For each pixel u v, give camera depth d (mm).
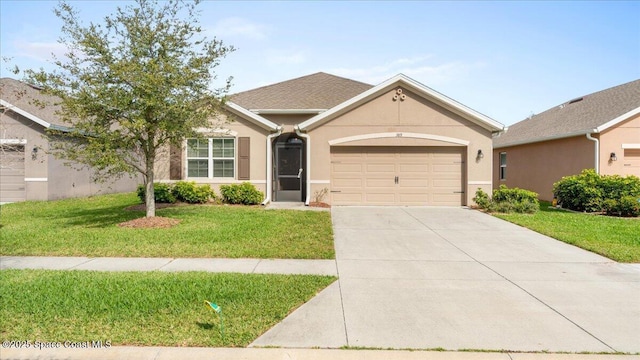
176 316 4574
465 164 14648
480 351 3879
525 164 19750
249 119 14648
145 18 9656
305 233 9359
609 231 9781
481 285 5879
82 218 11344
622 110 14758
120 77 8984
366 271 6574
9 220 11078
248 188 14164
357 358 3752
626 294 5504
